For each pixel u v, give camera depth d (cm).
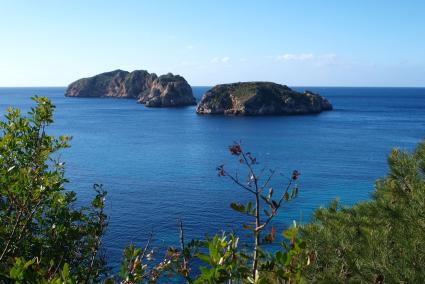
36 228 684
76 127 14675
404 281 606
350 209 938
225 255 330
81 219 710
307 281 680
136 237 3769
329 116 19425
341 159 8325
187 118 18612
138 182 6191
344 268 702
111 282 466
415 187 791
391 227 730
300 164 7769
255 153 9206
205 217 4422
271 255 344
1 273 428
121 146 10244
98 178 6450
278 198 5075
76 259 656
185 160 8281
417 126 15012
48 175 674
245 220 4269
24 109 18962
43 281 375
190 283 406
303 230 764
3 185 603
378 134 12575
